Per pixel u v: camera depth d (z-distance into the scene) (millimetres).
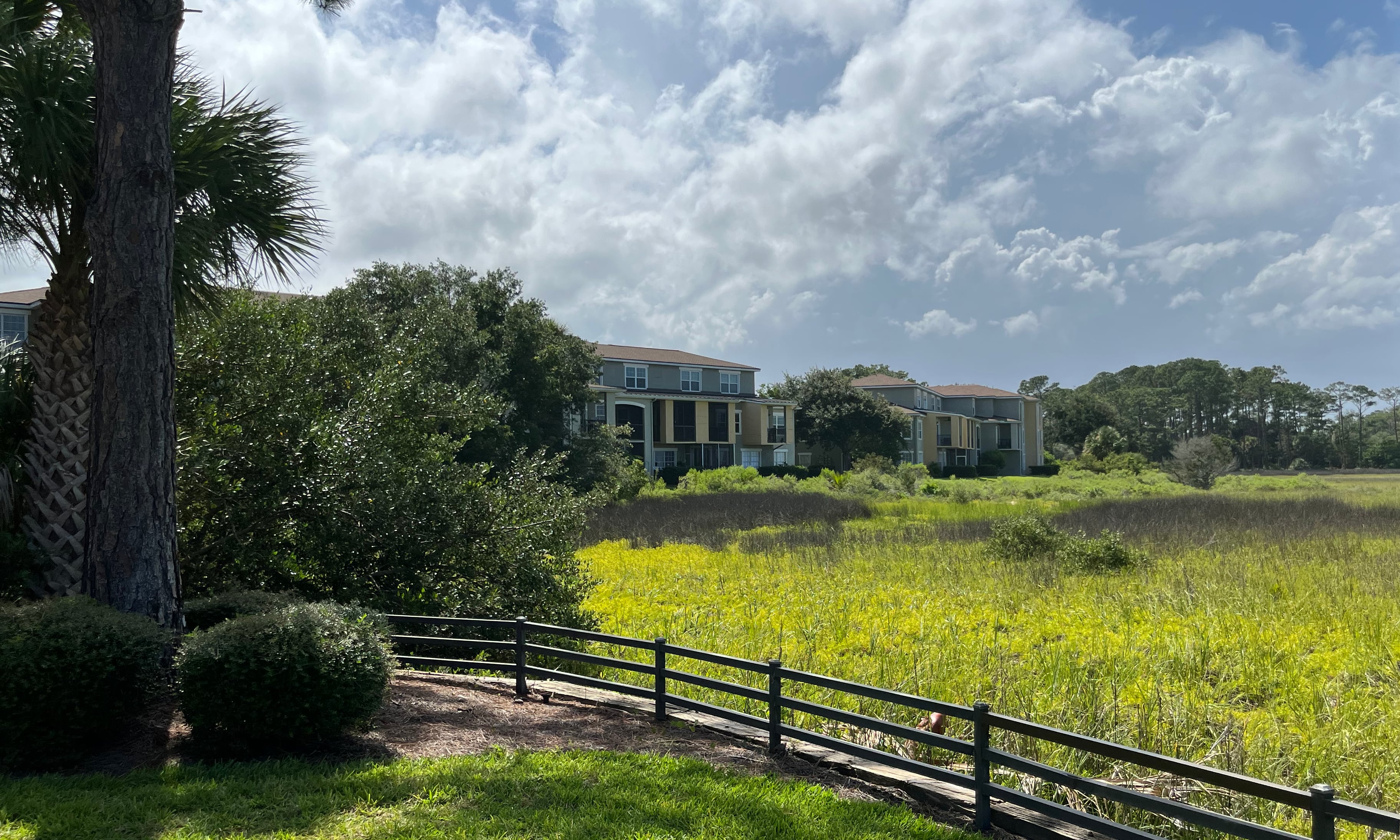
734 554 20844
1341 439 117375
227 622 6402
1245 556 18016
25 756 5789
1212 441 56469
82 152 7789
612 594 14461
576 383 37688
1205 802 5480
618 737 6738
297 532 9992
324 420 10102
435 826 4859
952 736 6691
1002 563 17688
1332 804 3725
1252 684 8273
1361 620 10977
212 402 9953
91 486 7156
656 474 51906
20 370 8875
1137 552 17188
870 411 66688
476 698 7938
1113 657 8492
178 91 8789
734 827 4910
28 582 7590
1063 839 4816
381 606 9930
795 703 6176
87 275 8211
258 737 6047
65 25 8766
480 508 10969
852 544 21875
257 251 9211
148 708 6715
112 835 4723
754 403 61594
